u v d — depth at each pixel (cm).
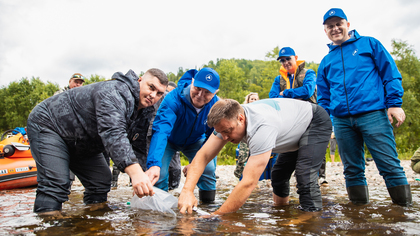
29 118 268
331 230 200
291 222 225
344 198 348
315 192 274
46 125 263
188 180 276
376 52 309
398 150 2361
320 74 357
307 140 274
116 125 248
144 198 282
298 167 278
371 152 305
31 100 4981
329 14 325
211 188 357
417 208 273
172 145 366
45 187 257
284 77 502
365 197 310
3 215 246
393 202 299
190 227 207
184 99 324
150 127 411
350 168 320
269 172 499
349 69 318
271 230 200
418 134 2900
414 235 185
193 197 269
